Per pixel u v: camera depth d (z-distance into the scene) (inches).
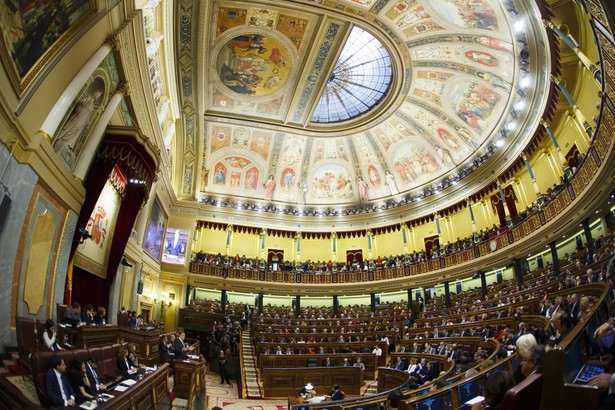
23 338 264.5
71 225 392.5
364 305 1112.2
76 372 228.8
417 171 1151.0
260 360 585.9
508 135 848.9
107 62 443.5
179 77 823.1
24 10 271.9
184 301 1021.8
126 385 261.4
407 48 854.5
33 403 194.2
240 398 513.0
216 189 1211.9
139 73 530.6
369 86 1021.2
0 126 269.1
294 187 1259.8
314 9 752.3
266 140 1173.1
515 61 721.6
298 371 531.5
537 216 728.3
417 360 542.6
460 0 666.2
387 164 1197.7
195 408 386.3
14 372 225.0
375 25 789.2
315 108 1035.9
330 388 531.5
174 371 407.2
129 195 576.4
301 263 1200.8
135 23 459.8
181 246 1065.5
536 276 732.0
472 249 905.5
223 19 772.6
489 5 636.7
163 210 994.7
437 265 987.3
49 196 347.6
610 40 407.5
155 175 558.3
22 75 290.4
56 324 347.6
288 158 1224.8
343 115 1128.8
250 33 818.2
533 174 813.2
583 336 167.5
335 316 1000.2
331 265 1173.1
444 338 573.6
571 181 619.2
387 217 1184.2
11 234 285.6
